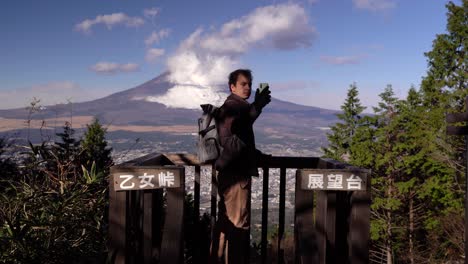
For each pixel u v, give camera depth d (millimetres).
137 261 2959
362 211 2596
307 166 3516
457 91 22984
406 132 22875
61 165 3393
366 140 24828
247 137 3062
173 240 2578
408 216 22141
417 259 18234
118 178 2539
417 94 26000
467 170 3668
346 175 2613
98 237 3191
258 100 2967
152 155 3312
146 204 2746
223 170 3023
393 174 22297
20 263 2789
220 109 3053
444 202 19562
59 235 3018
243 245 3117
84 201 3270
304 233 2789
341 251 3016
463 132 3721
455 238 15445
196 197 3701
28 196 3094
